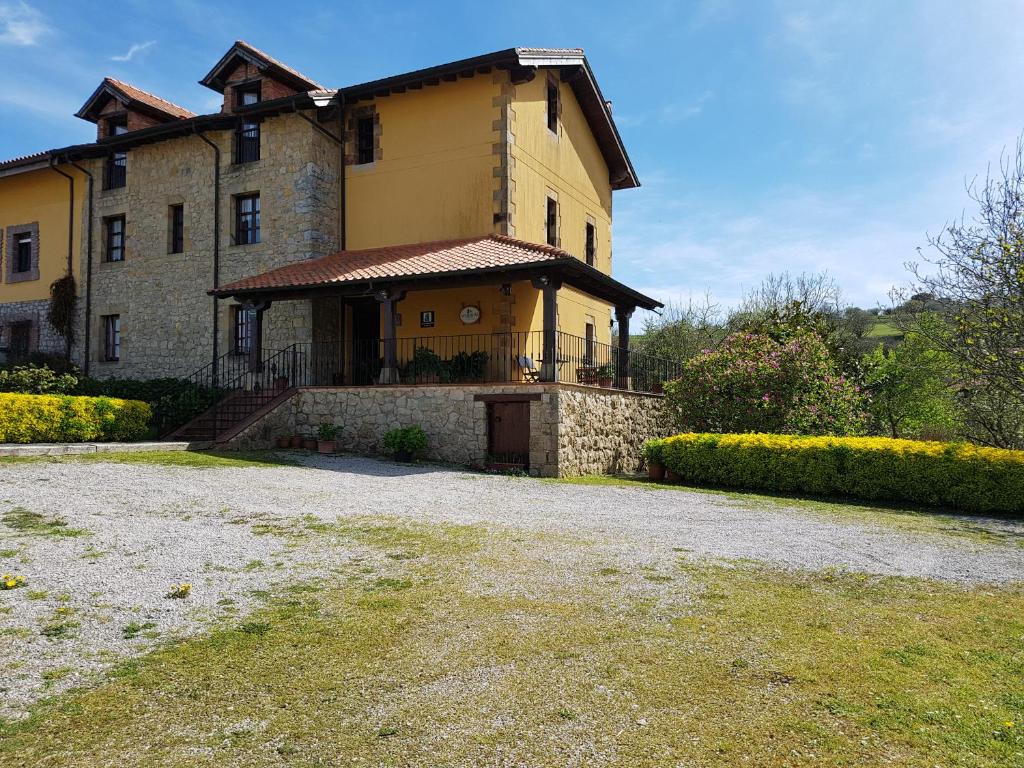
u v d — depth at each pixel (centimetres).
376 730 316
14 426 1100
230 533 641
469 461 1228
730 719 325
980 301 1123
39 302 1931
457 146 1530
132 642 408
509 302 1417
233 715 329
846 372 1831
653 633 428
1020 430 1212
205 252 1702
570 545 637
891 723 320
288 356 1556
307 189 1580
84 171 1864
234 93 1714
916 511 910
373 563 567
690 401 1376
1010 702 342
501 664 383
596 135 1969
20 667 372
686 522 768
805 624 447
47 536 599
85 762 290
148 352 1756
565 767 286
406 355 1505
